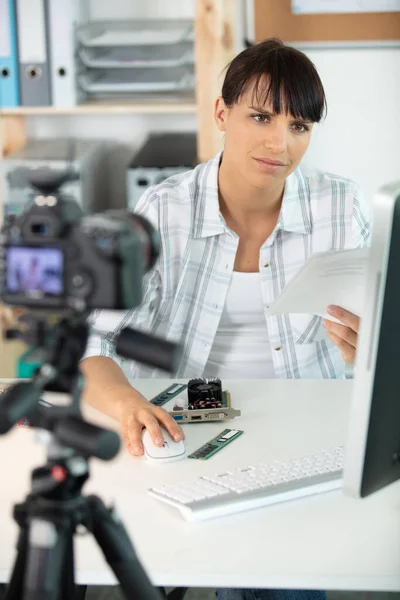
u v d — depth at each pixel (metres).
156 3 3.13
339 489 1.29
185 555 1.12
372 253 1.01
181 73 2.96
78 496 0.86
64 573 0.87
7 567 1.10
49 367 0.84
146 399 1.59
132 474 1.34
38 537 0.84
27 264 0.81
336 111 3.16
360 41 3.09
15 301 0.82
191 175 1.88
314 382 1.74
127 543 0.88
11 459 1.39
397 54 3.10
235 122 1.74
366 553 1.12
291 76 1.67
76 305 0.80
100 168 3.17
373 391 1.04
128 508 1.24
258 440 1.46
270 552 1.12
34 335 0.84
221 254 1.86
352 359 1.59
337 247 1.90
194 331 1.88
